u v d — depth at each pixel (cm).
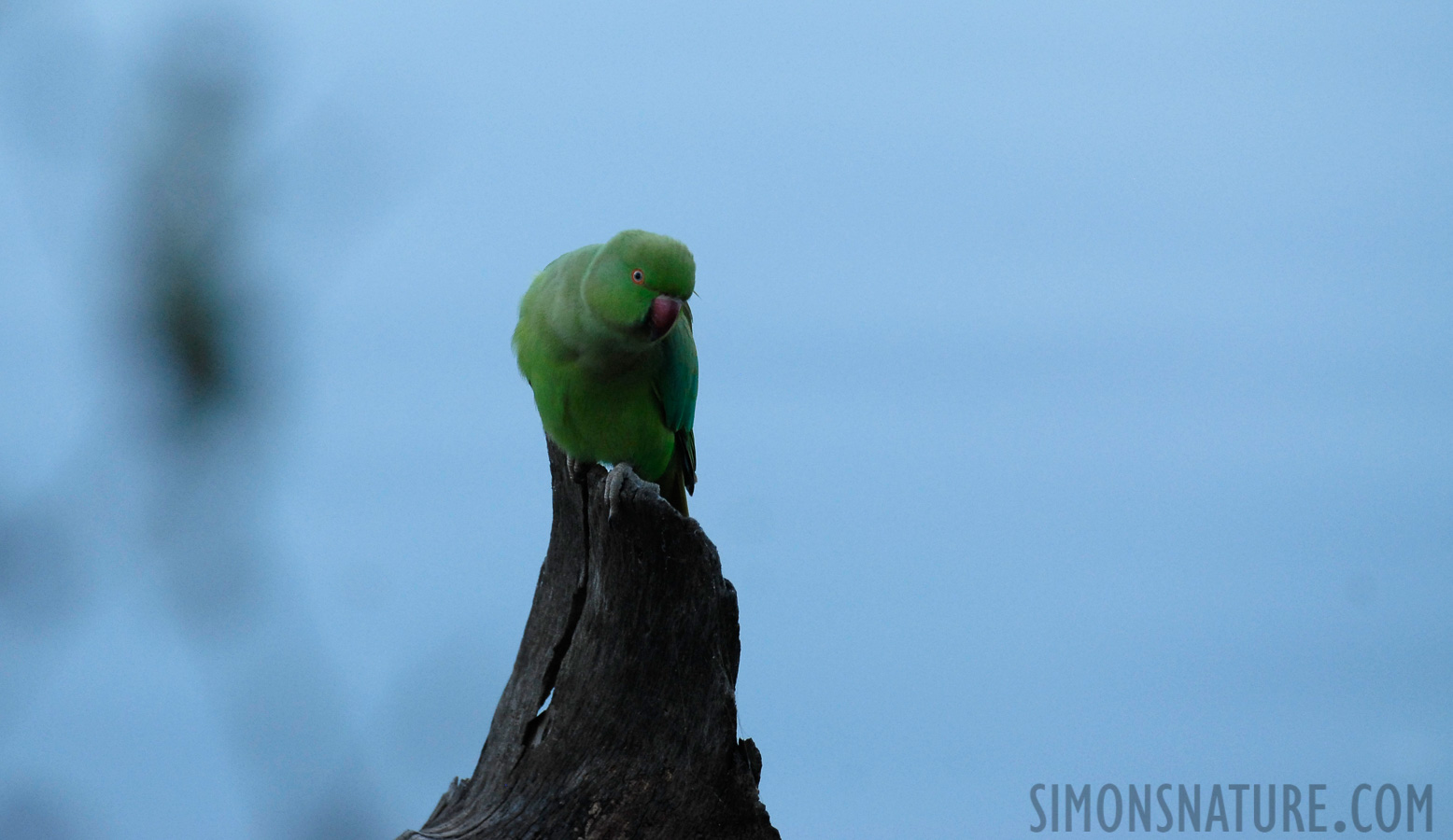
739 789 809
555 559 904
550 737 834
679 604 774
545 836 812
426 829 842
